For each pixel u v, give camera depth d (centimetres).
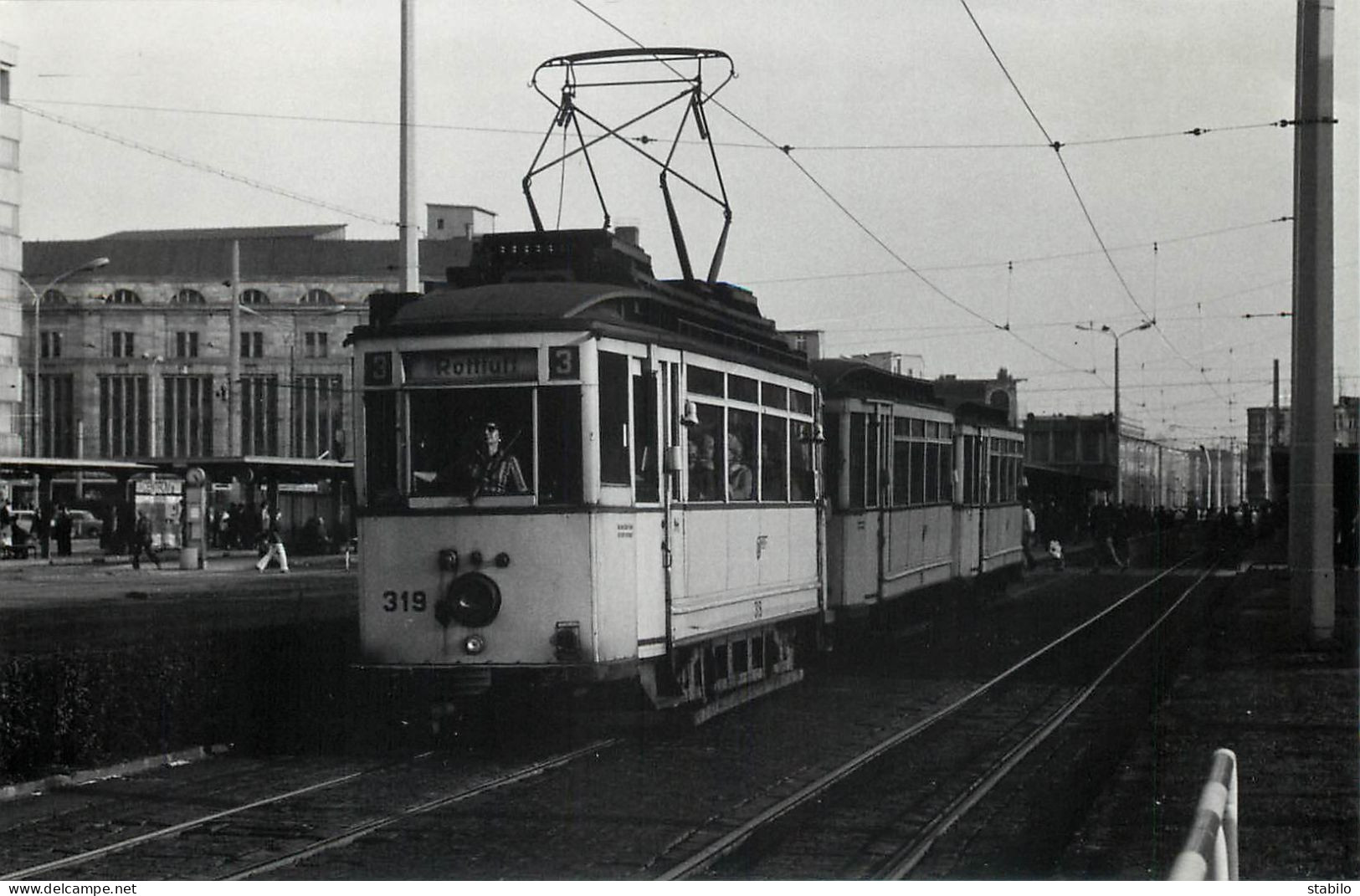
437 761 1213
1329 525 1986
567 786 1106
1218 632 2338
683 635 1355
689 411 1358
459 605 1220
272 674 1415
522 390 1220
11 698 1098
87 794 1072
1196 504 11906
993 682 1781
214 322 7956
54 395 7725
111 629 1683
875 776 1162
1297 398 1981
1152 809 1020
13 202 5556
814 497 1814
